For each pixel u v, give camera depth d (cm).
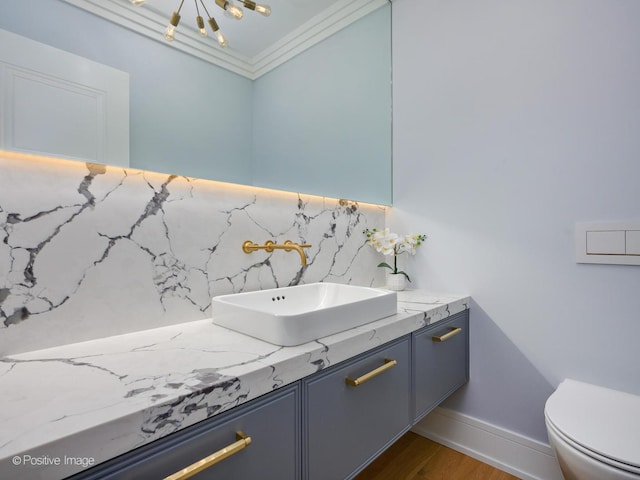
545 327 141
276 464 75
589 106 130
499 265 153
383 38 190
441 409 173
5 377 66
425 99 178
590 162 130
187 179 112
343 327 97
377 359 104
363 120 179
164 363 73
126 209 98
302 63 152
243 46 132
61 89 89
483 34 158
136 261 99
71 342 87
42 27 87
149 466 55
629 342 123
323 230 158
